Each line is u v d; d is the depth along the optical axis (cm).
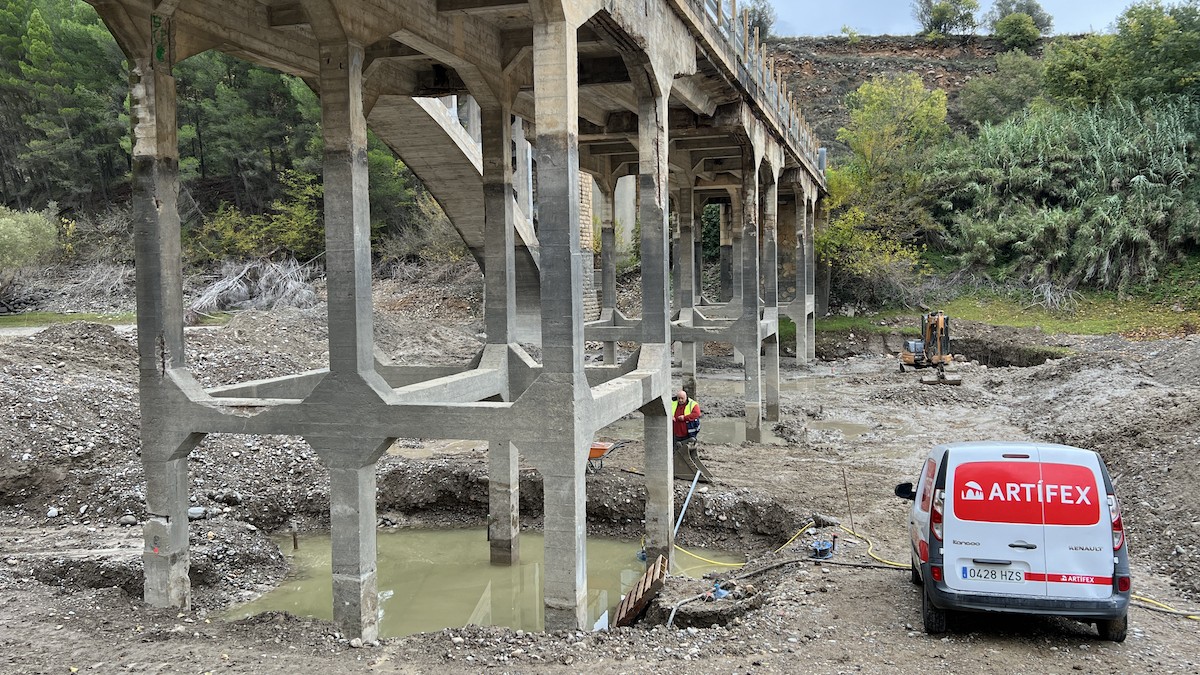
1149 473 1306
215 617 1097
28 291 4059
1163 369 2370
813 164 3234
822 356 3506
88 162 5250
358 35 927
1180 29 4372
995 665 759
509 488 1341
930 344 3128
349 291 933
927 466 916
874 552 1134
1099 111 4409
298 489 1538
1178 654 785
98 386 1747
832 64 6394
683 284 2789
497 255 1320
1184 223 3706
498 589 1270
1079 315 3612
